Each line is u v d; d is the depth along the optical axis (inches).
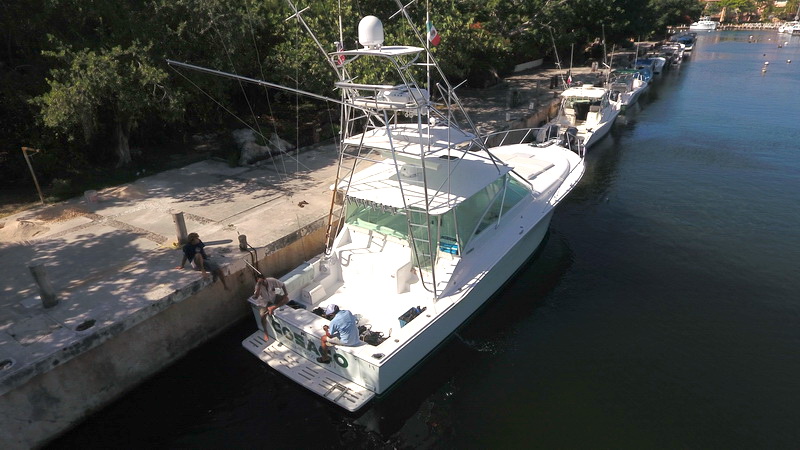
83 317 285.9
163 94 488.7
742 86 1330.0
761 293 398.9
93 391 284.4
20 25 466.9
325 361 294.0
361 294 338.6
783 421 278.5
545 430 277.4
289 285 323.6
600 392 303.3
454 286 329.7
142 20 486.9
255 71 624.1
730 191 612.7
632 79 1176.8
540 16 991.6
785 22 3870.6
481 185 347.6
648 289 406.9
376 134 356.5
